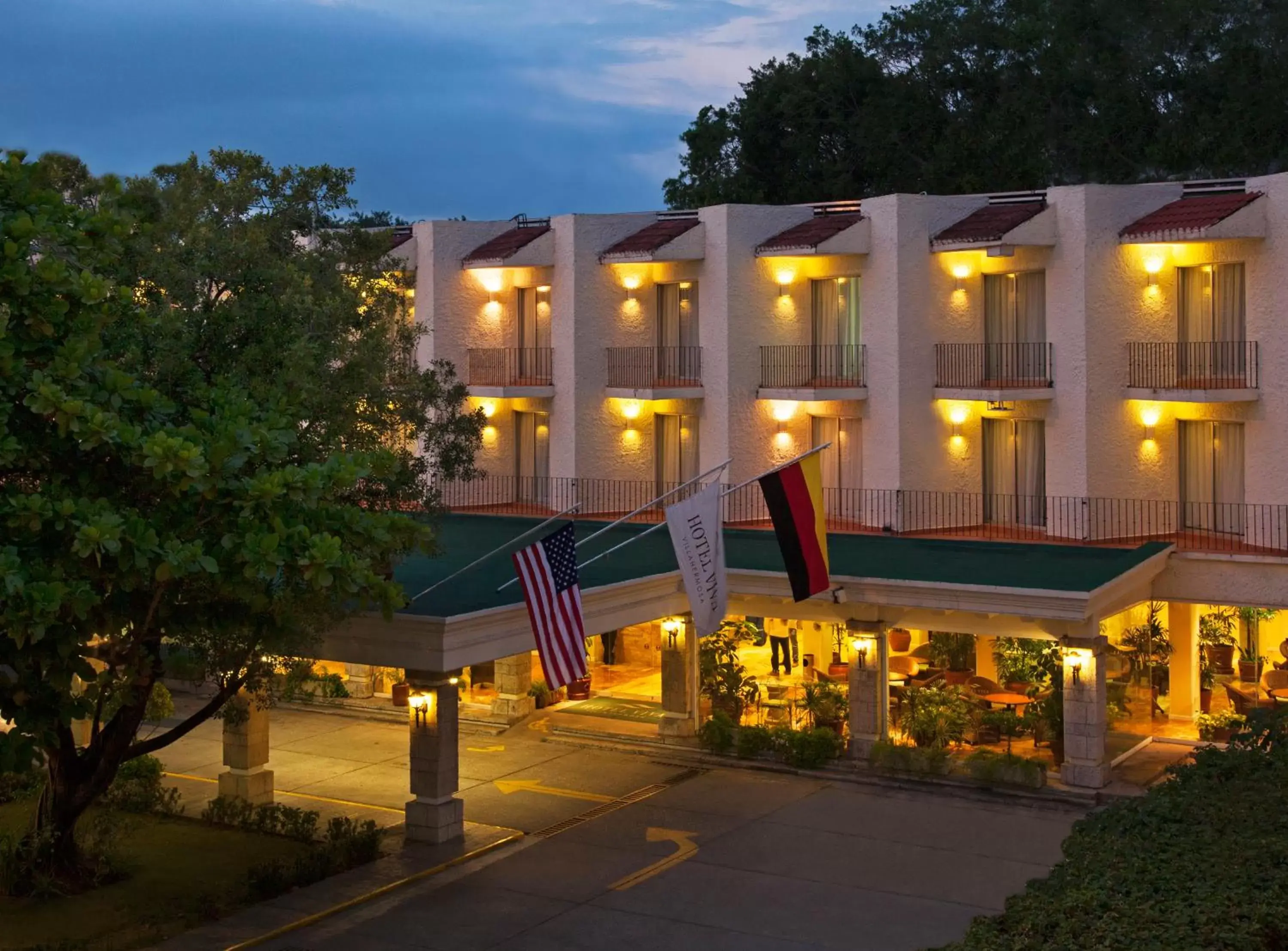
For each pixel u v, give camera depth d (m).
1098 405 30.48
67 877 20.94
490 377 36.53
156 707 25.53
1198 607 29.23
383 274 24.97
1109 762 26.03
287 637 18.03
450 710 23.06
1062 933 11.88
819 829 23.78
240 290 20.78
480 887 21.17
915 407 32.47
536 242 35.00
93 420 14.96
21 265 15.10
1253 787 15.77
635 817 24.64
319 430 20.86
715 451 34.12
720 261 33.72
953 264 32.62
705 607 23.36
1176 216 29.55
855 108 51.72
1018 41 50.16
